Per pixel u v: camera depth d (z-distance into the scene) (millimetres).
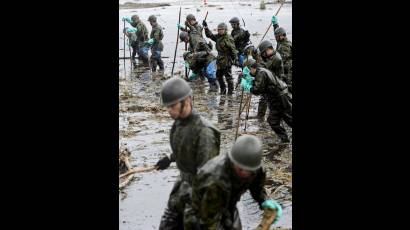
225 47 12828
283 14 25516
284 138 9148
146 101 12500
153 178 7777
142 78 15500
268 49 9609
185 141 5000
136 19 17641
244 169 4316
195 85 14227
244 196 7168
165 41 21281
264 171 4820
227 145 9109
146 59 17594
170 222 5238
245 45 14109
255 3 29906
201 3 31297
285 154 8578
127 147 9086
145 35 17562
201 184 4500
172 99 4887
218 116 11094
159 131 10062
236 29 14117
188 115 4992
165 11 28781
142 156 8672
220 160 4527
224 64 12898
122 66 17719
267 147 8992
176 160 5176
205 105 12031
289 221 6367
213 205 4496
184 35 14609
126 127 10305
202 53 13258
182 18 26047
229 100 12500
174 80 4949
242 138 4391
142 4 32312
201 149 4922
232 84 13109
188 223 4945
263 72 8875
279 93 8891
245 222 6406
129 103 12305
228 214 4754
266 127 10242
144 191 7305
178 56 18656
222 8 28734
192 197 4637
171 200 5238
